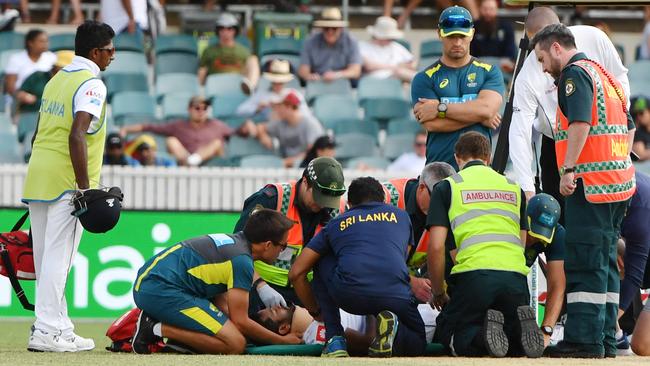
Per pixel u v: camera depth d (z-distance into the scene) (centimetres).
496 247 2811
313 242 2894
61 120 2991
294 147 5762
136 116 5850
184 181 4941
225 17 6366
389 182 3142
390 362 2583
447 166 3008
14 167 4869
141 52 6456
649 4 3247
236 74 6312
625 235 3159
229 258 2870
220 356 2789
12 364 2544
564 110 2764
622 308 3177
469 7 6906
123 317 2994
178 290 2859
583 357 2783
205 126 5684
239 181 4966
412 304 2861
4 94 6084
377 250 2844
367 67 6481
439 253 2812
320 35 6344
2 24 6575
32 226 3048
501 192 2866
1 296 4672
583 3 3262
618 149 2766
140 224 4775
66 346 2984
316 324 2998
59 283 2989
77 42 3041
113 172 4903
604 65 3161
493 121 3272
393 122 6066
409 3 7156
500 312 2748
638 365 2584
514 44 6291
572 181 2717
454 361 2634
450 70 3294
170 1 7056
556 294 2898
